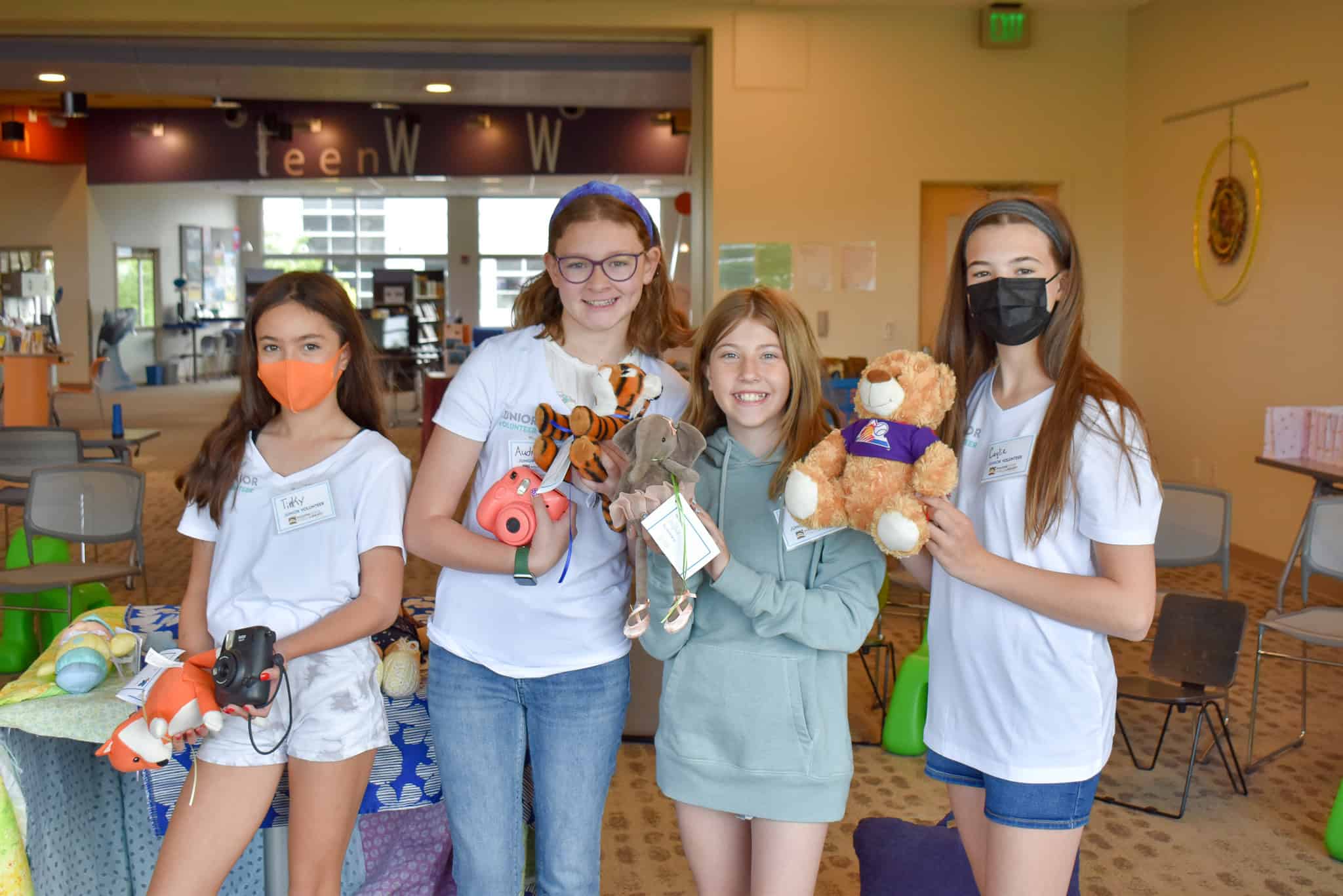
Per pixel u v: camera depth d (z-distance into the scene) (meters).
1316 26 6.02
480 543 1.85
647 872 2.96
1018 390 1.80
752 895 1.90
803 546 1.88
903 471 1.67
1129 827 3.27
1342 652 5.00
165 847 1.83
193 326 19.89
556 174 13.01
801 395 1.89
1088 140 8.12
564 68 9.05
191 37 7.73
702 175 8.15
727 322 1.88
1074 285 1.74
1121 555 1.63
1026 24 7.86
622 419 1.82
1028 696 1.69
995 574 1.65
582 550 1.91
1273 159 6.43
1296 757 3.81
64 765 2.25
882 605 4.25
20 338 11.95
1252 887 2.91
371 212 21.55
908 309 8.07
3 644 4.24
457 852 1.94
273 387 1.92
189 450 10.91
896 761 3.75
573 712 1.91
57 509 4.23
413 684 2.18
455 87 9.75
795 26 7.82
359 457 1.96
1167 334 7.65
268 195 21.23
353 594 1.94
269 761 1.83
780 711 1.83
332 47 8.30
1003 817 1.71
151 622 2.52
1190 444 7.40
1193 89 7.22
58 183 17.42
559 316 2.02
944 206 8.31
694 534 1.71
